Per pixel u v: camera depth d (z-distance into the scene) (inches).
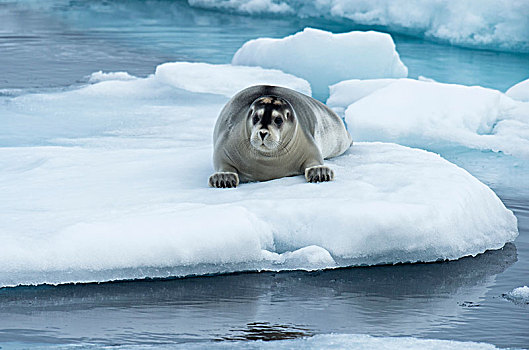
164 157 729.0
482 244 569.9
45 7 2527.1
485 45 1649.9
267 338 414.0
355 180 603.5
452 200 560.1
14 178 651.5
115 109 1101.1
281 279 508.1
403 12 1765.5
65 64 1488.7
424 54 1631.4
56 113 1068.5
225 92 1168.8
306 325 434.3
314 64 1296.8
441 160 678.5
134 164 695.1
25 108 1100.5
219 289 489.1
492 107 994.7
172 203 551.5
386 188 581.9
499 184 764.0
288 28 2015.3
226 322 436.8
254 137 573.6
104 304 460.8
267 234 526.0
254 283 500.7
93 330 422.9
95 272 489.1
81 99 1171.3
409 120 941.2
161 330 423.8
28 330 421.1
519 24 1572.3
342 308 460.8
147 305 460.4
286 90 657.6
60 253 482.9
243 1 2306.8
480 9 1624.0
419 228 531.5
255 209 537.6
